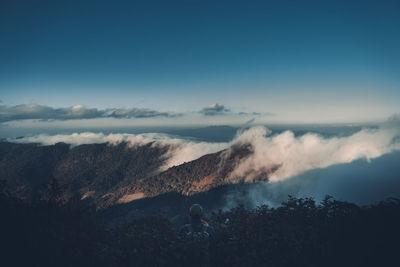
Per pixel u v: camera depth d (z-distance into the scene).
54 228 3.53
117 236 3.97
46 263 3.08
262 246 3.97
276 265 3.66
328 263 3.55
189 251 3.64
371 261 3.46
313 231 4.14
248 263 3.72
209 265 3.68
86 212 3.99
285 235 4.08
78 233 3.62
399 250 3.51
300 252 3.76
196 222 4.12
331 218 4.52
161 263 3.46
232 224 4.73
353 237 3.85
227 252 3.96
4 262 3.00
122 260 3.44
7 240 3.13
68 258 3.20
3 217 3.31
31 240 3.19
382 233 3.81
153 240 3.92
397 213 4.18
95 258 3.32
